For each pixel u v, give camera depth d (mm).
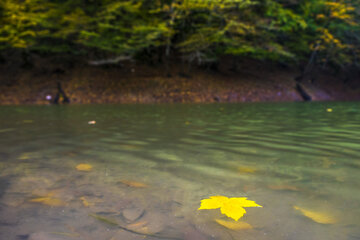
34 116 6379
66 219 1214
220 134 3744
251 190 1580
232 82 17172
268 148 2820
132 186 1649
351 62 21109
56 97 13484
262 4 14625
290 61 20859
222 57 21125
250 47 15211
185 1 12461
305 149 2779
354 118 5945
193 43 15578
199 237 1060
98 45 13836
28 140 3283
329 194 1508
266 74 19719
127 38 14664
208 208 1221
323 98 18375
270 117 6176
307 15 16562
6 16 12562
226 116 6438
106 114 6930
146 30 13414
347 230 1104
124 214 1264
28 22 13328
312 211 1287
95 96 14062
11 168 2057
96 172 1954
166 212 1285
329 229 1113
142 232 1102
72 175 1876
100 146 2930
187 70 17641
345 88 20906
